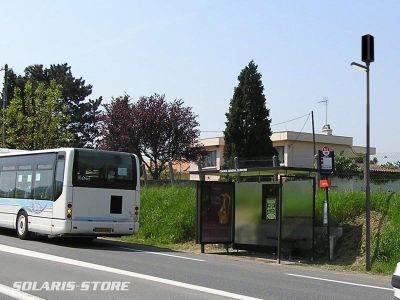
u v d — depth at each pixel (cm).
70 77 6278
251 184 1847
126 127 4362
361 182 2669
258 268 1372
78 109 6203
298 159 5281
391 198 1755
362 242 1650
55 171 1795
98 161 1789
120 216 1800
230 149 4806
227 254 1845
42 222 1811
